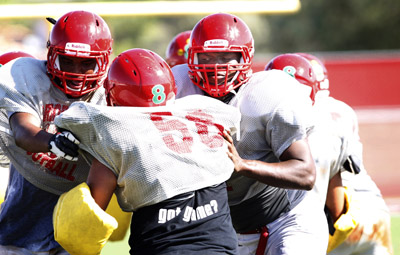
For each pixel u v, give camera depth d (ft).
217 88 39.83
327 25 304.91
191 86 42.09
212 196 34.24
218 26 40.19
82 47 38.86
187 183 33.55
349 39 303.27
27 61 40.22
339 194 48.98
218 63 40.11
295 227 43.32
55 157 39.88
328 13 304.30
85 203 32.53
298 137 38.91
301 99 40.22
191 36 41.09
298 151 38.65
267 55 306.55
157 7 106.93
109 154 33.40
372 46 302.86
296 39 306.14
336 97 160.97
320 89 58.95
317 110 48.75
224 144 35.65
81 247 33.58
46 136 35.81
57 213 33.32
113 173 33.83
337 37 303.68
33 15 102.47
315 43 305.94
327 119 48.06
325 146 46.70
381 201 54.65
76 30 39.11
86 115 33.55
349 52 303.68
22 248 42.27
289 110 39.04
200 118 35.37
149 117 34.14
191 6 108.06
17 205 41.91
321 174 46.37
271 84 40.06
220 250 33.27
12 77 39.17
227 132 36.35
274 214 43.50
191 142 34.32
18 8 102.06
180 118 34.88
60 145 34.30
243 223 43.83
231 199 42.70
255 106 39.47
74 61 39.40
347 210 48.75
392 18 299.17
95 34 39.55
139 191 33.40
